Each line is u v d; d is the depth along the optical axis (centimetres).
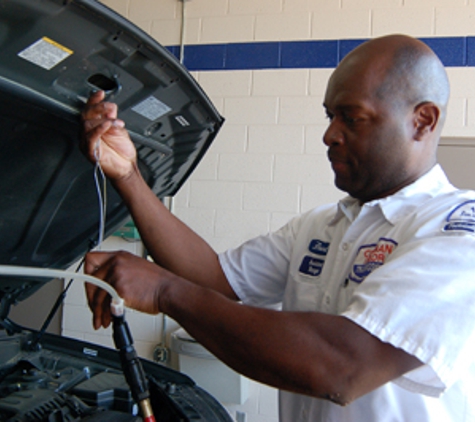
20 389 101
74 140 86
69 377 112
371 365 63
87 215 114
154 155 105
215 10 273
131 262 79
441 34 244
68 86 73
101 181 103
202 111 97
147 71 77
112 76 75
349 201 104
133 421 91
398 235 84
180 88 85
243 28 269
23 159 84
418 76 82
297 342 64
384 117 81
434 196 86
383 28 251
